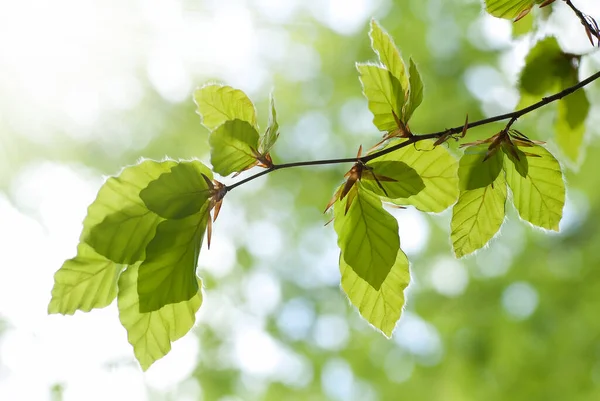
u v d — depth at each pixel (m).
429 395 5.61
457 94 5.74
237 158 1.22
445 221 6.09
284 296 7.00
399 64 1.32
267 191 6.98
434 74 5.82
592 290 5.13
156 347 1.20
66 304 1.20
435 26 5.89
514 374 5.20
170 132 6.95
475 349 5.40
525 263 5.53
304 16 6.67
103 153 7.11
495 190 1.37
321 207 6.82
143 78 7.04
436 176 1.32
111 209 1.17
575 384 5.00
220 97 1.29
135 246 1.17
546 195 1.39
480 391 5.31
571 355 5.07
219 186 1.21
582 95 1.70
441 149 1.30
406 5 6.00
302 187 6.84
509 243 5.79
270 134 1.25
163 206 1.14
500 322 5.39
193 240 1.17
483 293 5.59
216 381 6.23
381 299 1.31
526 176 1.32
